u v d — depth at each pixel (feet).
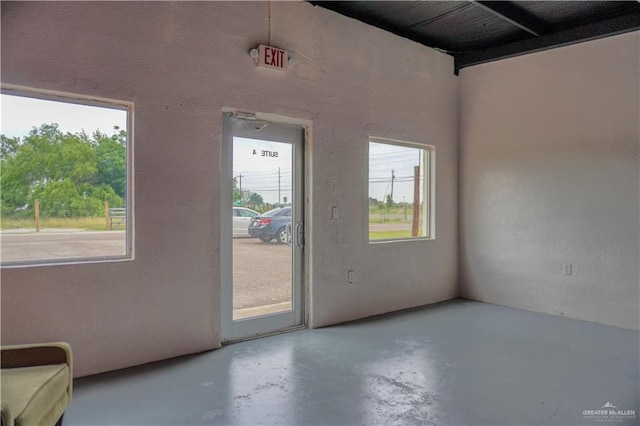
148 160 10.11
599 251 14.10
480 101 17.13
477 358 10.63
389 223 15.80
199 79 10.85
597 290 14.14
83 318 9.31
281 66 12.10
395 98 15.47
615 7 13.41
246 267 12.27
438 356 10.77
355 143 14.30
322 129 13.41
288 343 11.76
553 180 15.14
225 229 11.82
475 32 15.49
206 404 8.11
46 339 8.88
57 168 9.25
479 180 17.25
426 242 16.70
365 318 14.49
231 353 10.91
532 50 15.43
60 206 9.27
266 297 12.69
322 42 13.34
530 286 15.74
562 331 13.02
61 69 8.98
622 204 13.65
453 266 17.79
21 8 8.56
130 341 9.91
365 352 11.05
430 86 16.71
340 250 13.94
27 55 8.61
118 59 9.67
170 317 10.49
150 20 10.09
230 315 11.92
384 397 8.45
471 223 17.57
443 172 17.33
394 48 15.40
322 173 13.46
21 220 8.86
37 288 8.80
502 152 16.53
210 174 11.09
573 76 14.62
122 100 9.75
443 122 17.26
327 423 7.45
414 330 13.07
